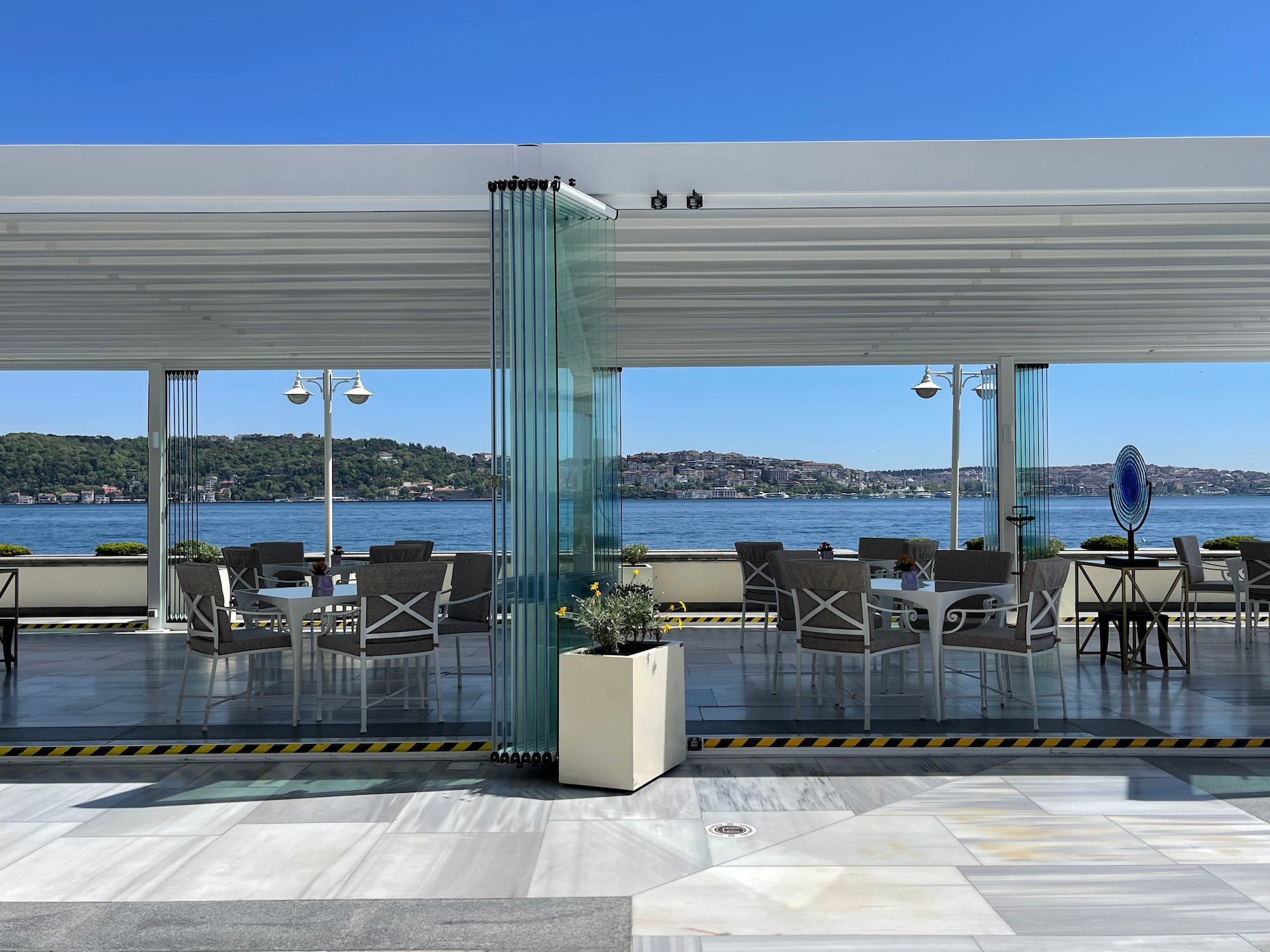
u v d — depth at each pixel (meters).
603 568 5.11
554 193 4.68
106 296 7.29
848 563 5.43
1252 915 3.05
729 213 5.22
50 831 3.92
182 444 10.48
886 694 6.48
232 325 8.47
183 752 5.02
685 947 2.87
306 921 3.07
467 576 6.99
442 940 2.93
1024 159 5.00
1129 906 3.12
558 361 4.78
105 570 11.91
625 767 4.37
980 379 11.66
